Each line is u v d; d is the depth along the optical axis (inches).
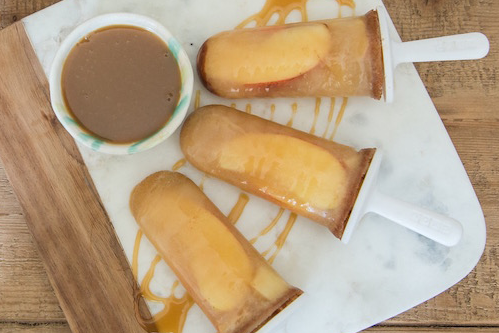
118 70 16.7
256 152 16.8
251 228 17.8
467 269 17.8
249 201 17.8
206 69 17.3
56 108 16.4
